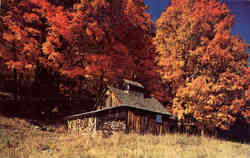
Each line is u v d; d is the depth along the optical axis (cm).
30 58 1988
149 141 1367
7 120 1653
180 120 2412
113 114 1717
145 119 1956
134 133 1664
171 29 2689
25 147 1103
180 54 2444
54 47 2109
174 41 2511
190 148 1253
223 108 2103
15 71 2119
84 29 2238
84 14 2228
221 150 1294
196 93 2109
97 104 2111
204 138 1786
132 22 2694
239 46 2178
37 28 2284
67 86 2598
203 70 2331
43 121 1909
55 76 2702
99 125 1595
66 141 1338
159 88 2594
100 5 2333
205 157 1045
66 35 2091
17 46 1934
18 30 1892
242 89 2108
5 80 2531
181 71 2344
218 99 2061
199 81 2108
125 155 969
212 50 2158
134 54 2758
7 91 2452
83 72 2266
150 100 2228
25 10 2159
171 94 2577
